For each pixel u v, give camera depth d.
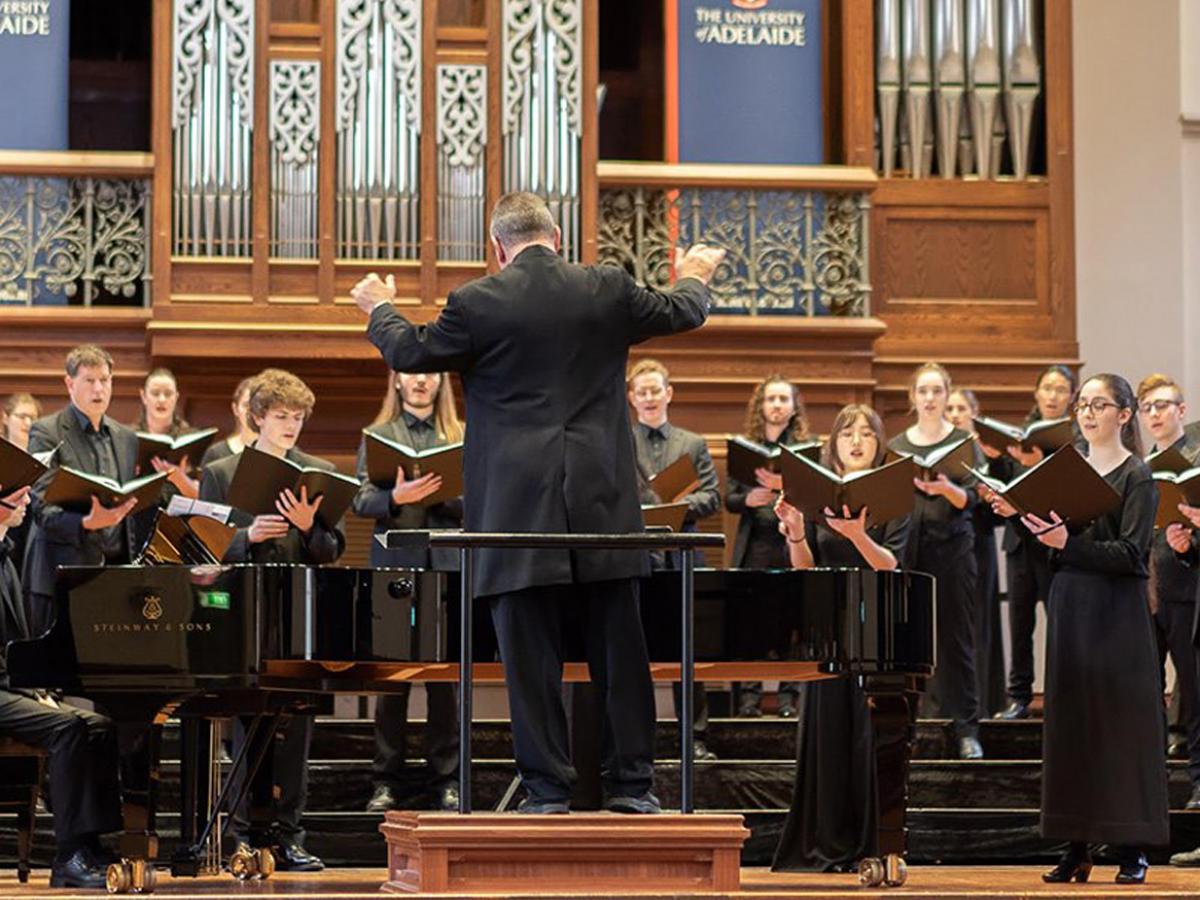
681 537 6.63
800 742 9.12
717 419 13.34
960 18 14.18
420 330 6.86
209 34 12.95
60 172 12.84
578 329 6.87
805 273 13.47
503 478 6.78
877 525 8.62
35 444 9.87
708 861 6.80
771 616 7.44
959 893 6.89
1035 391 12.62
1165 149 14.53
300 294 12.90
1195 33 14.57
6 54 13.03
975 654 10.90
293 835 9.12
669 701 12.16
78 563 9.87
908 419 13.90
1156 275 14.46
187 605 7.16
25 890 7.52
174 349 12.64
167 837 9.74
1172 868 9.47
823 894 6.80
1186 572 10.30
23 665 7.24
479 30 13.19
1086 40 14.56
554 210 13.16
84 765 7.93
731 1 13.74
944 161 14.16
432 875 6.63
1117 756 8.27
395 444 9.16
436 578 7.16
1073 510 8.18
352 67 13.04
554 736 6.80
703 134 13.66
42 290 12.94
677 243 13.38
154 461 9.84
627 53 15.12
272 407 9.02
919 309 14.03
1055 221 14.12
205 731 8.68
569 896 6.52
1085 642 8.35
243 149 12.91
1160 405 10.36
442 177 13.09
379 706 10.05
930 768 10.45
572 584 6.86
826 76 14.46
